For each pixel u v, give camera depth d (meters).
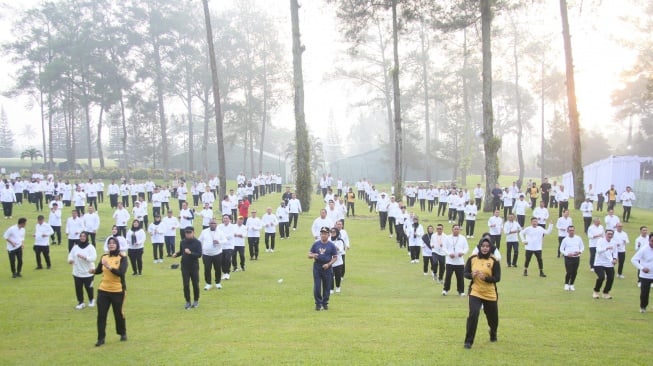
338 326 10.66
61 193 35.78
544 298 14.13
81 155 101.12
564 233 21.31
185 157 69.75
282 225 25.77
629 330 10.42
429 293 14.87
